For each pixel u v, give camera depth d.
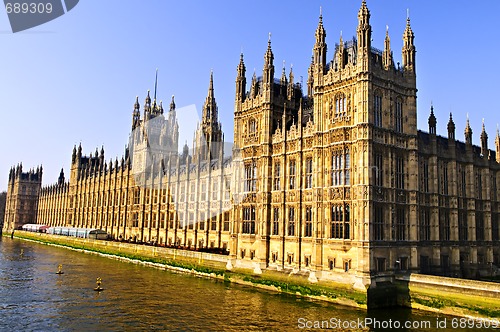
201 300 54.88
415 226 57.41
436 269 61.00
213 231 92.62
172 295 58.16
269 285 62.06
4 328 42.81
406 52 60.84
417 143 59.41
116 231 139.38
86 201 166.62
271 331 41.69
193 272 79.00
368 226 51.44
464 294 45.91
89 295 58.38
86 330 42.12
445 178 66.44
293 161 64.25
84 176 172.50
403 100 59.50
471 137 71.88
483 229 71.75
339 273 54.16
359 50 55.38
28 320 45.72
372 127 54.03
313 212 58.47
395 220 55.41
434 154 63.59
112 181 146.75
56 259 102.75
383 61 58.56
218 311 49.09
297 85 76.12
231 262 71.69
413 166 58.38
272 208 66.62
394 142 56.91
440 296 48.19
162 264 88.75
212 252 83.19
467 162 70.38
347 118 56.03
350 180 54.47
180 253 85.12
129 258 101.25
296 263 60.78
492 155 79.88
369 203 51.91
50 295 58.44
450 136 67.94
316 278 56.53
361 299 49.81
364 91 54.09
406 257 56.00
